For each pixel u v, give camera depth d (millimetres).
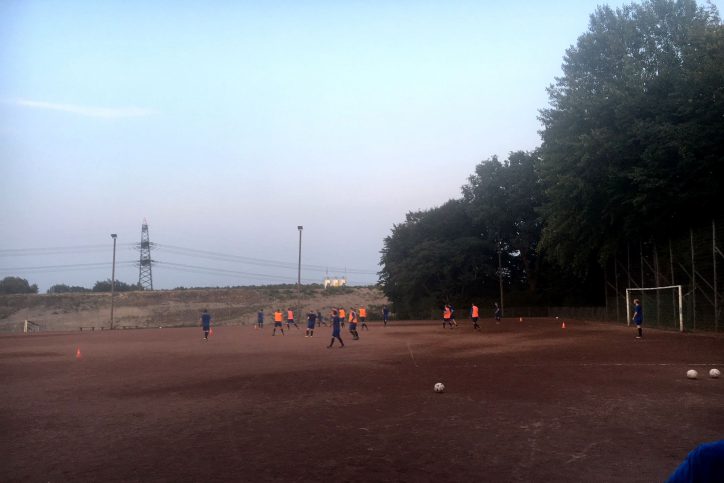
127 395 13273
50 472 7059
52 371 18859
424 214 81750
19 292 109562
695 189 33438
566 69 43156
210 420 10133
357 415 10289
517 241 69000
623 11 40938
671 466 6875
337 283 125750
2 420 10461
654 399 11406
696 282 32781
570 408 10570
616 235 40531
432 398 11914
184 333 48219
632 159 36125
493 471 6781
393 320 76125
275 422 9836
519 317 67562
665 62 36719
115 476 6848
